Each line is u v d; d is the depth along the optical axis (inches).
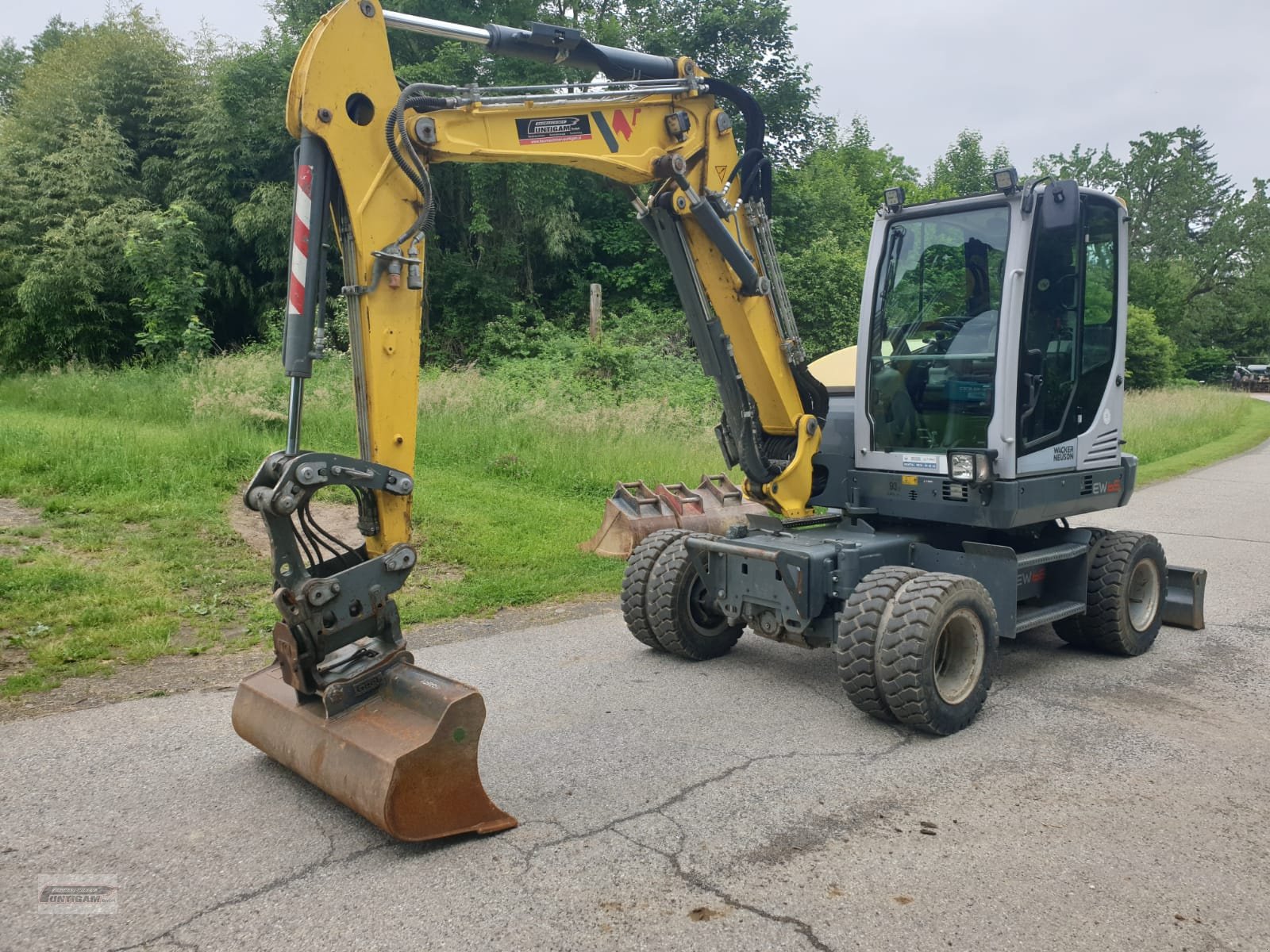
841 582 202.2
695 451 493.0
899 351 224.5
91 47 927.7
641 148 201.0
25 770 164.2
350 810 151.4
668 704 202.4
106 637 230.8
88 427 462.3
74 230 777.6
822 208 1123.9
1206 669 230.2
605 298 1012.5
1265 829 147.3
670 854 138.2
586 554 329.7
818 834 144.6
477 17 952.3
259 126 900.6
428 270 923.4
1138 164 2691.9
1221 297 2486.5
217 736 180.2
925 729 183.3
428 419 513.7
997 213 207.5
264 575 287.1
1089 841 142.9
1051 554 221.5
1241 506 490.3
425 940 116.6
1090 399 231.0
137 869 132.9
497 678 217.2
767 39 1082.1
